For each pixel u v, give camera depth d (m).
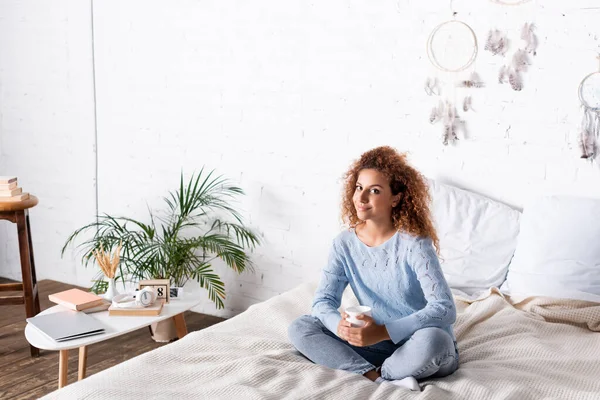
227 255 3.35
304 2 3.23
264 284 3.53
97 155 3.94
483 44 2.88
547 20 2.76
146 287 2.65
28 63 4.09
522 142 2.86
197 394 1.81
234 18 3.42
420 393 1.84
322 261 3.35
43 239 4.23
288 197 3.40
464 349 2.22
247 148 3.48
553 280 2.56
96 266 4.05
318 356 2.09
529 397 1.83
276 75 3.35
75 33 3.89
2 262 4.36
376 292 2.16
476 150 2.95
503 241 2.78
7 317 3.62
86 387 1.87
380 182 2.08
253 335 2.31
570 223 2.62
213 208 3.61
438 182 2.97
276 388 1.84
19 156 4.22
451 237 2.84
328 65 3.21
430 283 2.02
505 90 2.86
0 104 4.22
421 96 3.03
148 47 3.68
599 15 2.67
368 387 1.88
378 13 3.07
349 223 2.22
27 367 2.99
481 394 1.83
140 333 3.40
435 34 2.94
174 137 3.68
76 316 2.53
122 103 3.81
